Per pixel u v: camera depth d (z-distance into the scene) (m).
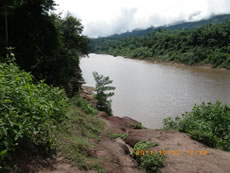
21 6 11.09
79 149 3.46
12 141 2.18
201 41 52.72
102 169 3.14
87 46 26.05
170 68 42.41
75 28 23.11
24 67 10.92
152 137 5.63
